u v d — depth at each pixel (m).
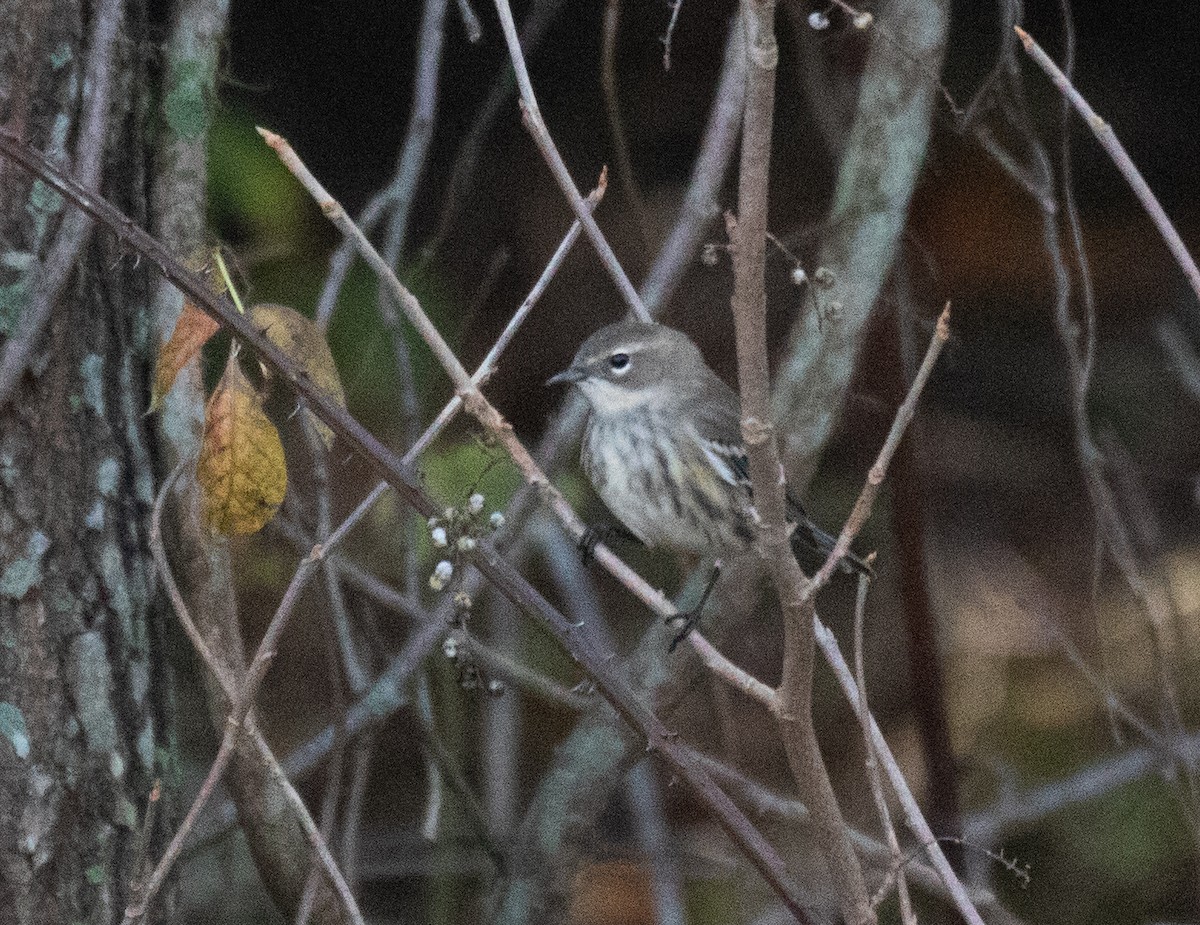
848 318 9.19
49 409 7.16
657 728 6.11
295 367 6.07
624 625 14.39
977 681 14.37
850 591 14.94
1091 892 12.57
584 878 12.05
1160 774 12.36
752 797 9.42
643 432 9.42
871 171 9.24
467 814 9.34
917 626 9.75
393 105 16.23
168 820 7.67
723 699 9.82
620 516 9.65
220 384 6.21
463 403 6.18
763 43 4.77
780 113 15.20
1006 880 12.70
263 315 7.11
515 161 16.36
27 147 5.98
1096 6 17.53
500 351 6.43
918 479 9.74
